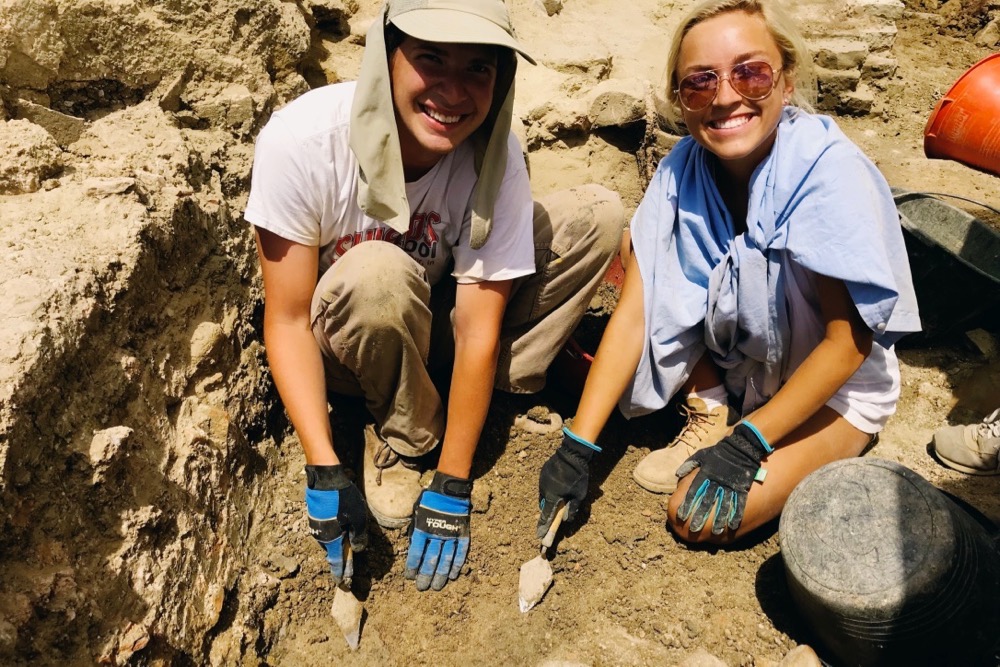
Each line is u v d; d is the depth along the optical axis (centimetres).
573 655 188
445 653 186
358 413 229
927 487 175
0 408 136
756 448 196
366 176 167
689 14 187
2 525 134
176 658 161
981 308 267
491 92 168
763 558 208
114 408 168
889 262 191
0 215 180
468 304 193
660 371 216
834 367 191
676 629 193
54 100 224
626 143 342
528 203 193
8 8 204
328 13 328
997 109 289
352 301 179
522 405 241
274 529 203
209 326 205
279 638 186
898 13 439
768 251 196
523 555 206
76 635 141
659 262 212
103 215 185
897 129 423
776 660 187
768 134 191
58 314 156
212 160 235
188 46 240
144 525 163
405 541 204
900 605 162
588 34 403
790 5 438
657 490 221
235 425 204
